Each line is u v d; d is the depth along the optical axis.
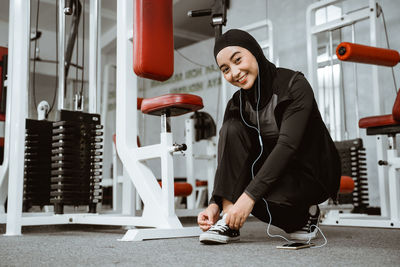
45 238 1.61
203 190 4.60
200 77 6.81
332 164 1.33
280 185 1.27
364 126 2.30
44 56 6.72
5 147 2.25
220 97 6.45
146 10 1.64
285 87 1.29
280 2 4.84
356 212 3.25
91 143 2.12
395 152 2.26
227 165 1.31
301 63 4.60
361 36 4.20
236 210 1.18
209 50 6.77
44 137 2.19
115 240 1.49
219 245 1.28
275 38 3.60
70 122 2.05
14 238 1.61
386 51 2.16
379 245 1.30
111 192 5.63
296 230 1.43
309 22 3.10
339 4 4.35
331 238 1.58
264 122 1.35
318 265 0.88
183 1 5.83
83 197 2.06
